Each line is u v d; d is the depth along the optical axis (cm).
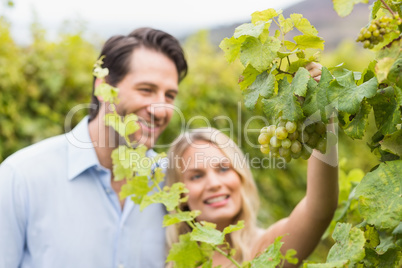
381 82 92
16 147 319
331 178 158
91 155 196
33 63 331
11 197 188
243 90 103
